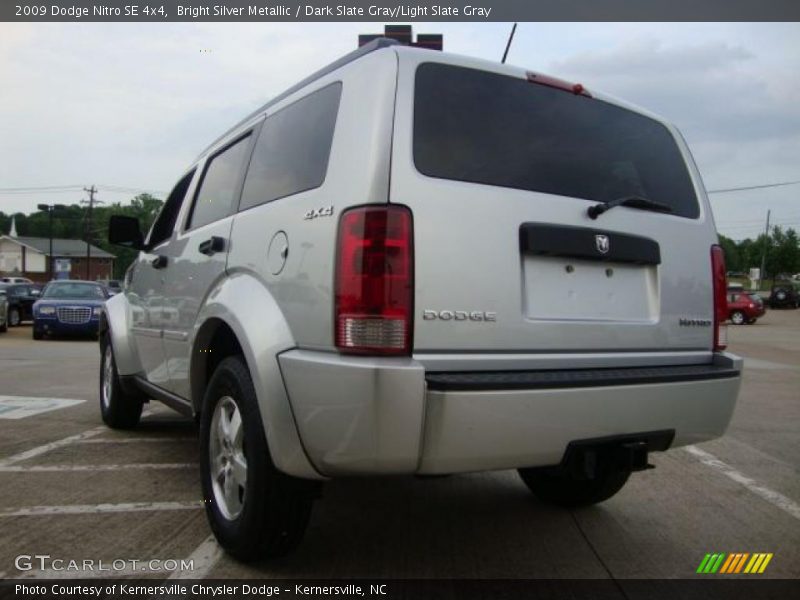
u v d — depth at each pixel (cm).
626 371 294
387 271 244
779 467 510
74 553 319
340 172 264
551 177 295
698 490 447
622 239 304
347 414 240
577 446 269
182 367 397
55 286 1781
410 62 272
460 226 260
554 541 348
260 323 285
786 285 5425
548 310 281
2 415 655
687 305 330
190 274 387
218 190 393
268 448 277
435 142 268
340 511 390
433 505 404
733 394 322
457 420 240
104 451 512
